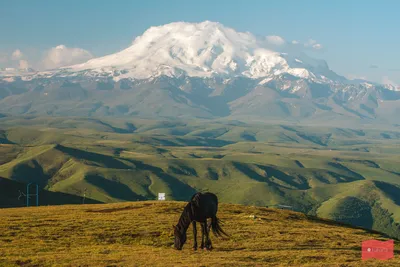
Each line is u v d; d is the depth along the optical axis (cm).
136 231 5369
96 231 5341
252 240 5050
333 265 3756
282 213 7906
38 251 4362
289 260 3969
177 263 3728
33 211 7525
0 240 4825
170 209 7488
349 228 7044
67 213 7094
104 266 3634
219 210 7644
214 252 4234
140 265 3659
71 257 4003
